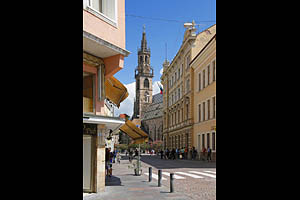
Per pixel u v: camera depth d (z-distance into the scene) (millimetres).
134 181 15055
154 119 112688
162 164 29875
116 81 11695
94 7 9805
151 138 112125
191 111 39469
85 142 10891
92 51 10133
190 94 39719
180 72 47938
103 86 10664
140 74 129375
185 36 43031
